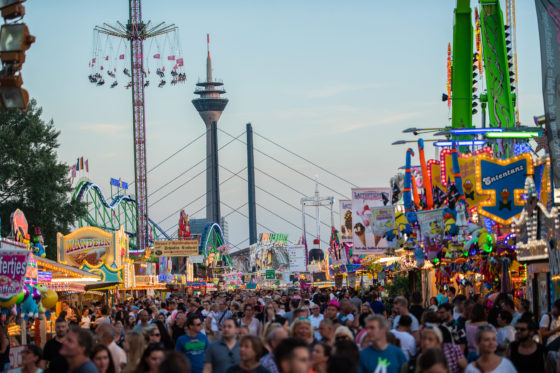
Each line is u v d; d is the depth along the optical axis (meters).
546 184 29.31
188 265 130.25
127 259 73.75
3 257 25.53
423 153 44.34
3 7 13.89
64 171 85.56
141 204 152.00
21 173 83.00
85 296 63.50
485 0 45.81
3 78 13.62
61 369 14.31
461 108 48.62
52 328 42.16
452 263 43.38
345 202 65.31
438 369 11.69
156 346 14.20
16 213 31.22
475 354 18.06
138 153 152.50
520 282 34.69
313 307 23.80
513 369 14.21
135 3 155.50
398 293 57.06
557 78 23.83
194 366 19.03
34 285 32.16
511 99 45.47
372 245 59.06
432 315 17.64
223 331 17.20
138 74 154.12
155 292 96.25
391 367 14.05
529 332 16.92
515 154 39.94
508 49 46.19
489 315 20.52
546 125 23.92
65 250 70.00
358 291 62.72
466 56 48.72
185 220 145.75
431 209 40.78
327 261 137.88
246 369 13.28
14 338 29.81
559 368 18.33
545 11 23.97
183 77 156.75
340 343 13.30
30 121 85.12
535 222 28.73
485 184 34.09
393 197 57.53
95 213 135.88
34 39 13.95
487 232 34.16
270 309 25.52
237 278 173.00
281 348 10.46
